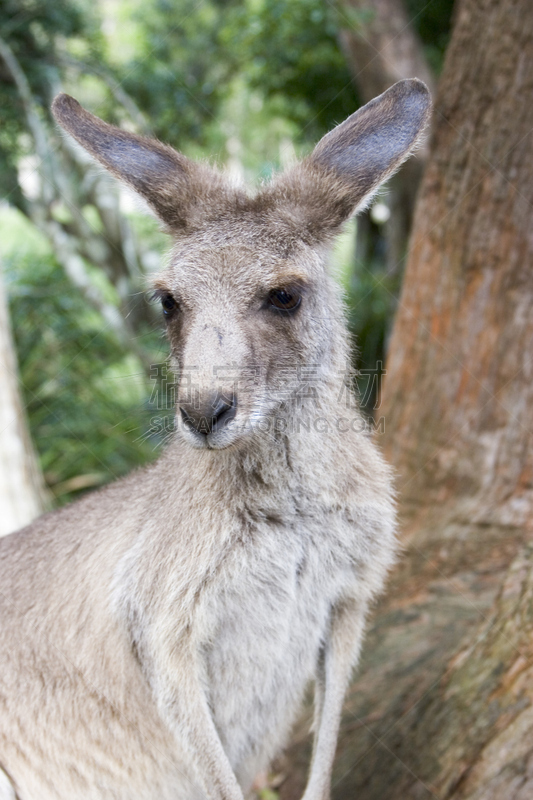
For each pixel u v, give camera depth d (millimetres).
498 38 4859
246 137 15875
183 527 2934
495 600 3395
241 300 2795
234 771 3391
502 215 4996
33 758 3344
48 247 12125
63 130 3170
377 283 10883
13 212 12914
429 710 3400
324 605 3141
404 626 4574
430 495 5344
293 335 2910
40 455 8156
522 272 5004
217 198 3080
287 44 11539
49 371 8719
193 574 2881
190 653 2939
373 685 4156
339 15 9734
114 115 10734
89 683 3221
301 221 2996
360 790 3488
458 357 5254
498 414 5125
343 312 3299
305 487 2936
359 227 13586
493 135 4953
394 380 5680
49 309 9320
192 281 2830
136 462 8234
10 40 10062
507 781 2830
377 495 3088
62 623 3262
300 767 4160
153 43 12148
